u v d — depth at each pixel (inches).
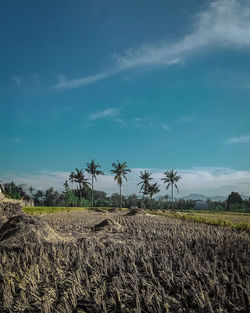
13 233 308.3
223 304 145.1
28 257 246.7
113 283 175.5
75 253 249.0
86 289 169.3
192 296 154.6
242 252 249.8
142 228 489.1
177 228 495.5
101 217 854.5
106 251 259.0
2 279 199.3
